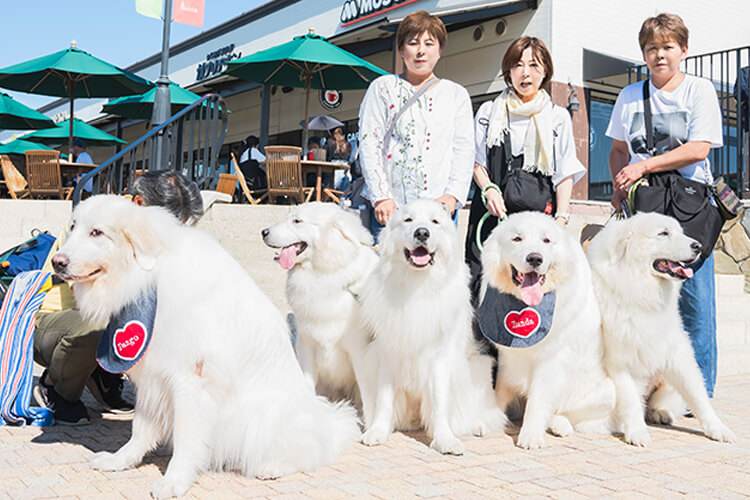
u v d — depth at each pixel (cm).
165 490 235
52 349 339
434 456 302
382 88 389
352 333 342
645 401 390
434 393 321
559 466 288
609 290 346
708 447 325
